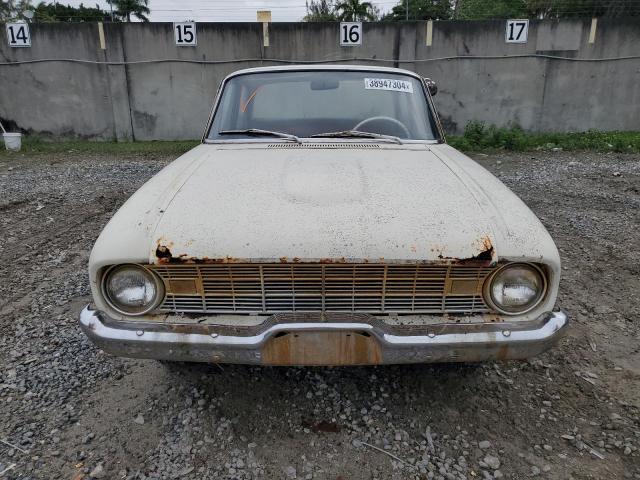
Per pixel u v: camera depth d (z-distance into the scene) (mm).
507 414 2219
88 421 2170
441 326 1788
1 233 4797
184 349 1798
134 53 11680
